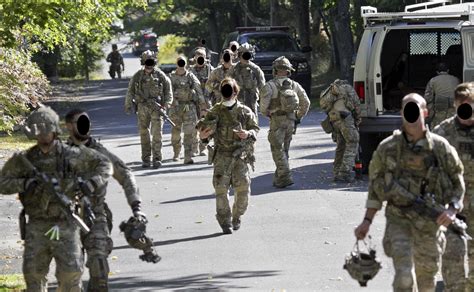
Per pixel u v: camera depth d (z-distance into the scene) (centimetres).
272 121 3259
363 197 3039
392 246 1513
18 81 4378
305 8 9231
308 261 2188
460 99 1686
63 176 1577
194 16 12962
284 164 3262
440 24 3312
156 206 3025
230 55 3834
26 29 4394
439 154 1518
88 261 1661
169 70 10394
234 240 2466
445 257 1614
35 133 1555
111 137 5306
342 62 7725
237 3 12012
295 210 2842
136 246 1664
